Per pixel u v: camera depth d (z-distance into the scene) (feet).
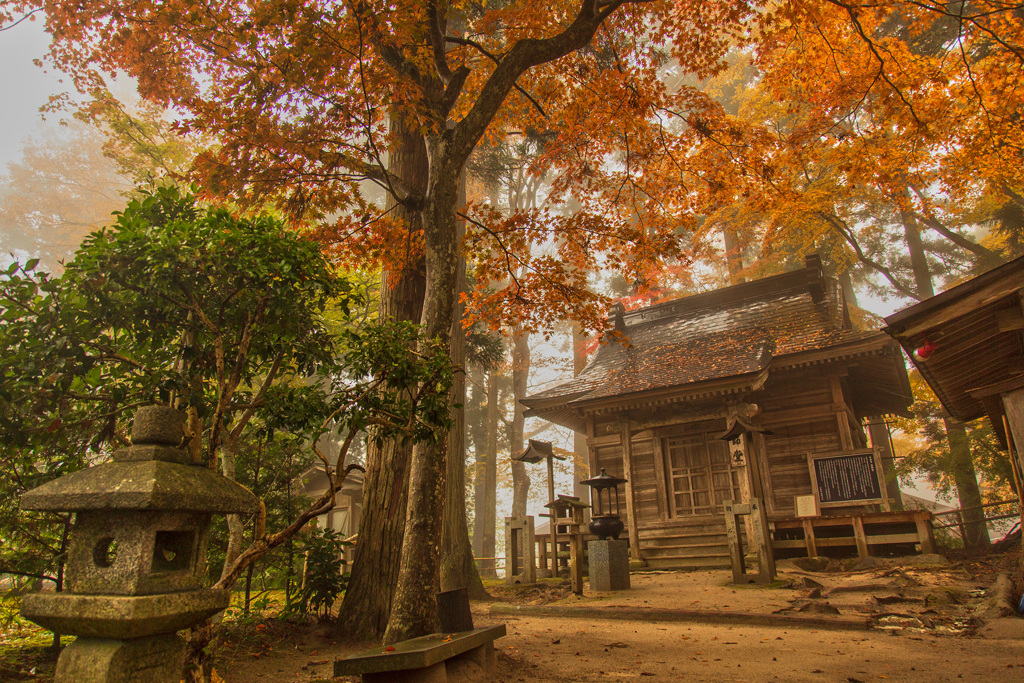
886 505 39.19
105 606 7.65
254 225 13.24
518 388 89.81
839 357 43.42
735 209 61.26
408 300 25.81
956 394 31.14
